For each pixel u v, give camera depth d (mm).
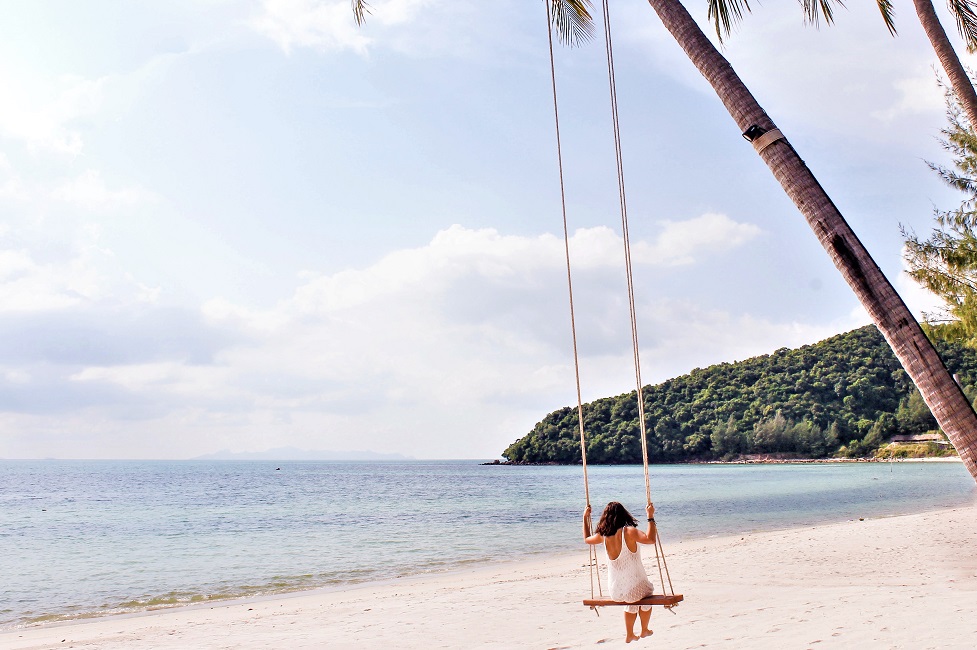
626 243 6082
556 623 8836
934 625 6273
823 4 6359
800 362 135625
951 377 3602
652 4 4738
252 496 62500
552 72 6508
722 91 4406
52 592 16531
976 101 7680
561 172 6590
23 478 113562
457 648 7613
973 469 3494
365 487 80125
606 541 6117
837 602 8602
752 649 6039
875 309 3789
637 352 6035
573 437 152875
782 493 48812
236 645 8547
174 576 18828
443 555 21484
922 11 7980
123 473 147625
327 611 11195
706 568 13453
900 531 18156
